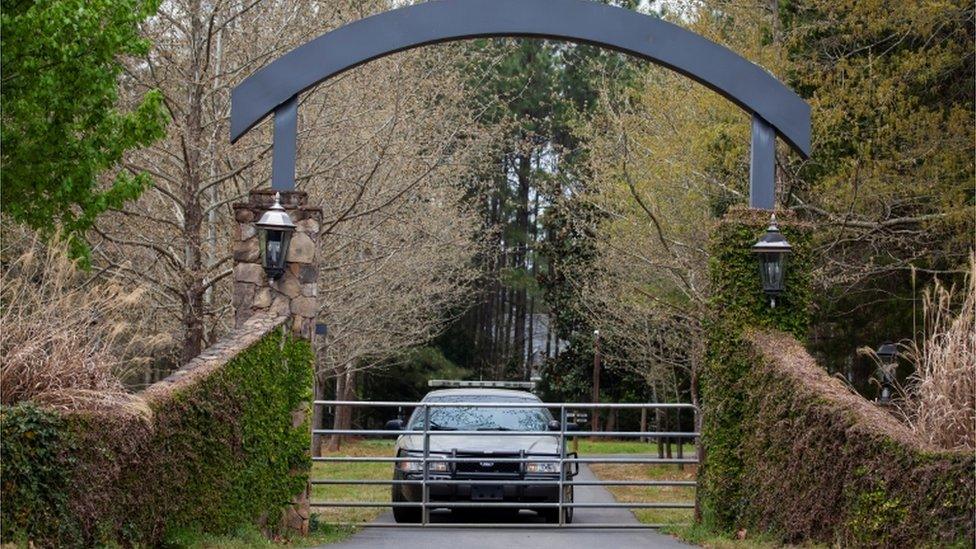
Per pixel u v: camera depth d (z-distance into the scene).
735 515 11.54
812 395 9.54
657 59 12.42
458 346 46.44
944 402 7.91
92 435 7.09
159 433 8.16
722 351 11.78
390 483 13.10
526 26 12.27
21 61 11.20
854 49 18.92
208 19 14.86
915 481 7.55
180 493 8.65
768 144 12.34
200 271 14.52
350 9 15.95
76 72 11.47
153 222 15.67
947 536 7.08
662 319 21.47
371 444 35.25
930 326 9.73
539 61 39.88
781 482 10.16
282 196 12.06
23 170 11.61
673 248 18.23
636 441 42.88
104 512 7.25
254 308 11.97
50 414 6.73
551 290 38.81
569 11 12.34
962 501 6.98
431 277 23.86
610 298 22.61
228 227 16.91
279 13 15.41
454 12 12.27
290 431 11.84
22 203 11.87
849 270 18.97
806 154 12.30
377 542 11.47
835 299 19.64
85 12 11.15
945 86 18.91
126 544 7.65
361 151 16.62
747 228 11.89
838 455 8.87
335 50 12.16
